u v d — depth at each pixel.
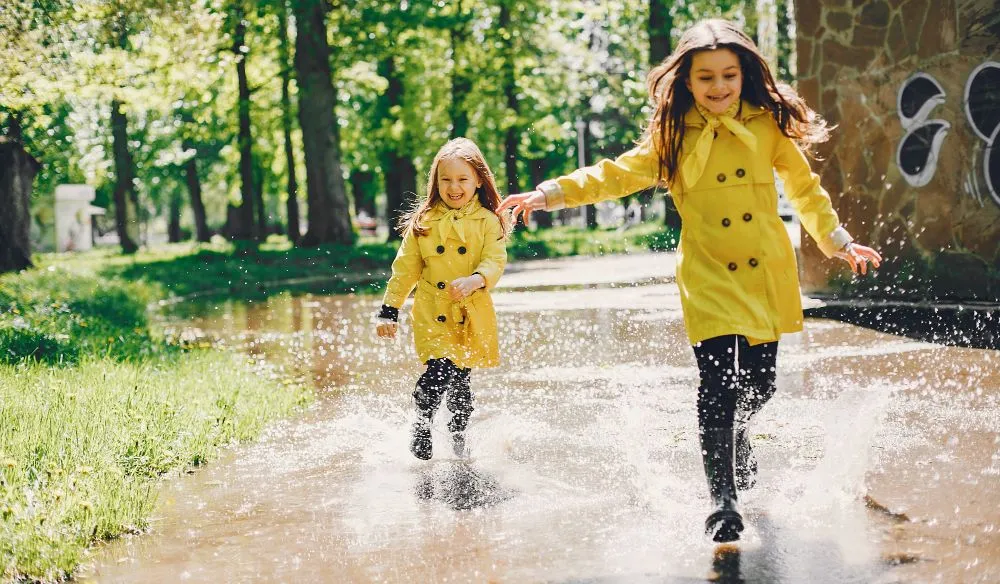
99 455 4.33
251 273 21.98
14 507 3.46
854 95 10.94
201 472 4.46
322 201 27.78
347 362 8.00
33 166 21.75
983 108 9.77
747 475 3.81
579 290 14.48
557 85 37.19
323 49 27.45
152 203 66.81
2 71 14.28
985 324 8.30
